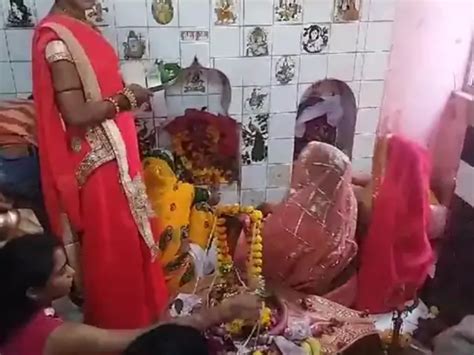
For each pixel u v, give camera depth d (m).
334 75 2.22
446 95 1.69
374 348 1.71
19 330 1.23
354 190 2.05
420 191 1.73
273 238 1.94
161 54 2.05
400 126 1.74
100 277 1.68
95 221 1.63
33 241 1.27
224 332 1.53
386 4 2.13
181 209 2.03
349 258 1.93
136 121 2.19
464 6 1.60
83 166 1.60
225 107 2.23
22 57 1.97
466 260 1.65
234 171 2.34
